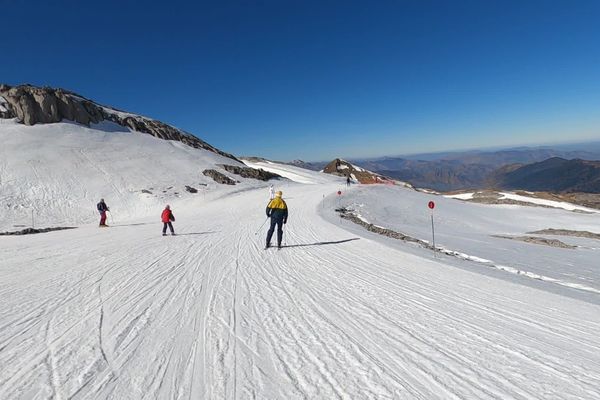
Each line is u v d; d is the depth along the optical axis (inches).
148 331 183.2
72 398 122.4
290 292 251.8
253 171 2618.1
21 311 220.5
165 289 265.4
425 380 131.6
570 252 635.5
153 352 158.4
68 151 2032.5
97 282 292.0
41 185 1637.6
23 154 1862.7
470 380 131.1
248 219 902.4
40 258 430.9
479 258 474.6
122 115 3100.4
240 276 302.4
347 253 402.6
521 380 130.5
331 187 2073.1
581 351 153.8
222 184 2119.8
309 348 160.4
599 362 143.6
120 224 1051.9
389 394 122.3
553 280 342.0
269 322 193.9
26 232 1016.2
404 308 214.5
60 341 172.7
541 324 186.1
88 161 1988.2
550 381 129.4
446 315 201.3
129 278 303.3
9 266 382.3
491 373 136.1
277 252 418.0
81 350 161.6
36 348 165.2
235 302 230.1
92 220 1439.5
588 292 270.5
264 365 144.9
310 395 122.3
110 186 1772.9
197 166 2364.7
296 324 190.2
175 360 150.3
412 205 1517.0
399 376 134.7
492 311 207.5
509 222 1545.3
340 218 874.1
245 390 125.9
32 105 2327.8
